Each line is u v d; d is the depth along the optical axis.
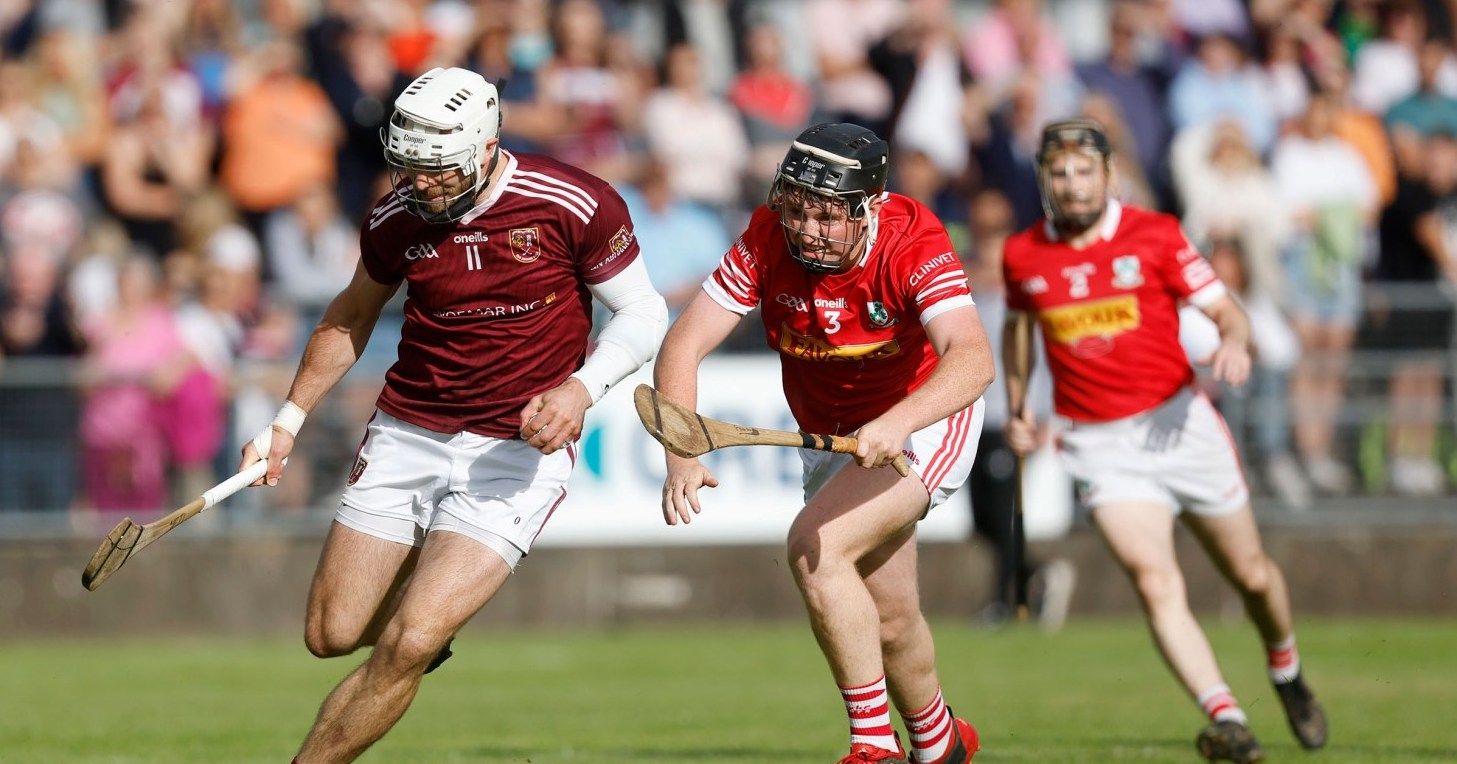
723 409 43.03
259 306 43.28
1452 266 49.94
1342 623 44.59
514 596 43.66
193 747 25.52
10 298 43.28
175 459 41.94
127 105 48.34
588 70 48.88
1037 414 44.03
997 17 53.19
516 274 18.59
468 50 48.22
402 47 49.03
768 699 31.92
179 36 49.72
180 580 42.50
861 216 18.38
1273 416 45.00
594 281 18.98
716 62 54.88
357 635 19.45
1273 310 45.88
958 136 50.69
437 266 18.62
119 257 44.50
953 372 18.09
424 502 19.22
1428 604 45.19
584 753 24.91
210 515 42.69
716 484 18.41
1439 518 45.25
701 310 19.55
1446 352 45.47
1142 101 50.56
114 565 18.20
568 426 18.03
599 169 47.28
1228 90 51.59
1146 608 25.20
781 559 44.16
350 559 19.22
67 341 43.47
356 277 19.38
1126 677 34.50
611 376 18.53
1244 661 37.19
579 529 43.72
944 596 44.47
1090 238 25.83
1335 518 45.03
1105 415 25.78
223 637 42.66
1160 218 25.89
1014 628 43.38
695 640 41.81
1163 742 26.06
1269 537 44.88
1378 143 50.19
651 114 48.75
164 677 35.50
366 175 48.03
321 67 48.25
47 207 45.75
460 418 18.94
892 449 17.61
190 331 42.12
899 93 50.78
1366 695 31.77
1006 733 27.03
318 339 19.56
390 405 19.31
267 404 42.53
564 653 39.50
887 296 19.00
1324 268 47.66
